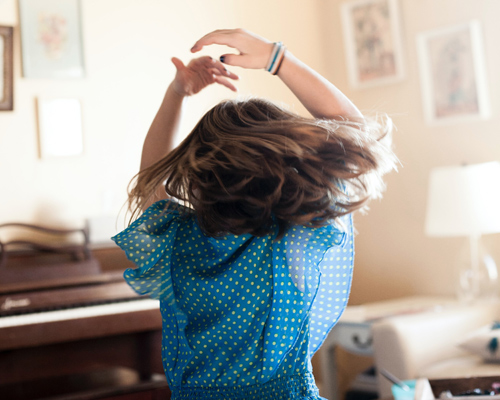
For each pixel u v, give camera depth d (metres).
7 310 2.53
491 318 2.80
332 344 2.88
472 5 3.06
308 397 0.82
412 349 2.51
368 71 3.45
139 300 2.73
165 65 3.22
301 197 0.78
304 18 3.63
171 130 1.04
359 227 3.58
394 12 3.30
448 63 3.13
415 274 3.34
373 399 2.99
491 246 3.02
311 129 0.80
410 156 3.34
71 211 2.98
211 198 0.79
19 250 2.76
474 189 2.77
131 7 3.15
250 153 0.77
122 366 2.74
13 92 2.90
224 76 1.01
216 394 0.83
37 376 2.60
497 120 3.00
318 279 0.83
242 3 3.42
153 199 0.97
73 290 2.66
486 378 1.24
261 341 0.82
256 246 0.84
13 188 2.88
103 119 3.07
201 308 0.85
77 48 3.03
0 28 2.87
